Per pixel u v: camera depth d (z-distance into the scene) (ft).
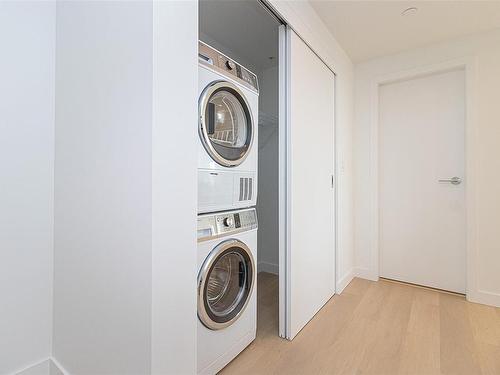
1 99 3.84
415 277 8.30
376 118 8.68
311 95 6.21
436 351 5.04
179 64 2.77
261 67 9.53
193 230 2.97
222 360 4.54
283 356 4.90
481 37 7.08
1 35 3.83
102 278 3.23
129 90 2.76
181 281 2.84
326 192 7.05
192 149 2.94
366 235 8.88
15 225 4.01
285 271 5.45
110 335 3.11
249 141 5.14
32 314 4.19
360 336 5.55
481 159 7.05
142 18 2.60
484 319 6.21
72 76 3.84
